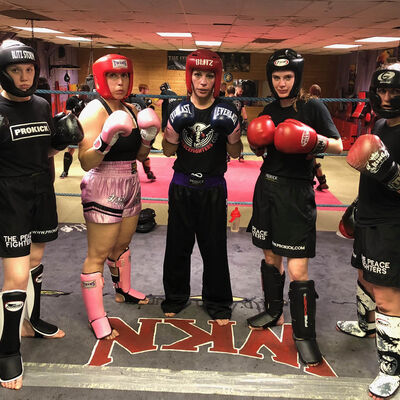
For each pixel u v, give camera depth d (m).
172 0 4.33
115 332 2.31
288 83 2.02
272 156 2.14
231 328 2.41
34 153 1.90
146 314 2.54
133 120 2.23
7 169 1.86
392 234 1.77
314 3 4.29
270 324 2.41
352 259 2.13
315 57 13.59
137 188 2.36
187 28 6.95
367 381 1.99
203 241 2.43
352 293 2.85
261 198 2.21
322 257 3.41
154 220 3.98
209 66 2.09
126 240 2.46
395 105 1.68
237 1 4.26
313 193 2.17
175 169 2.37
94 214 2.18
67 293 2.75
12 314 1.92
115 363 2.07
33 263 2.14
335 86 13.73
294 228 2.12
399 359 1.89
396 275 1.77
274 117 2.17
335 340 2.32
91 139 2.11
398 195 1.77
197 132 2.22
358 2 4.19
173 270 2.52
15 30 8.28
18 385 1.88
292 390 1.92
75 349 2.18
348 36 7.48
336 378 2.00
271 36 7.79
